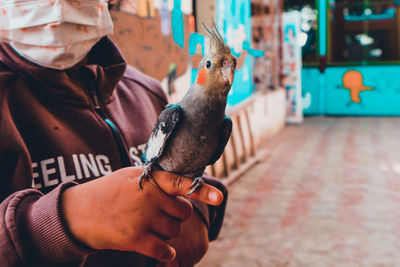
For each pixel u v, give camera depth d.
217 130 0.78
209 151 0.79
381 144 7.73
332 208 4.43
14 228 0.72
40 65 1.02
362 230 3.84
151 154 0.78
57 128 1.00
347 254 3.38
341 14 10.99
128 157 1.12
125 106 1.23
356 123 10.30
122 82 1.29
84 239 0.72
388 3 10.67
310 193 4.96
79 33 1.04
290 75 10.34
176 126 0.75
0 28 0.99
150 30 3.28
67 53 1.01
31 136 0.96
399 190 4.96
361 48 11.05
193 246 1.06
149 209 0.73
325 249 3.48
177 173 0.79
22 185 0.88
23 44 1.00
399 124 9.90
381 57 11.02
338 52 11.27
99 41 1.18
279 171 6.01
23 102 0.96
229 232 3.86
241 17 6.26
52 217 0.72
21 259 0.71
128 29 2.90
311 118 11.40
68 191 0.76
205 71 0.76
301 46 11.32
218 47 0.76
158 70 3.46
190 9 4.15
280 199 4.77
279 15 9.91
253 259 3.33
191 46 4.17
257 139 7.52
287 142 8.20
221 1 5.11
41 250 0.72
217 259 3.33
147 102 1.30
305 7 11.00
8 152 0.87
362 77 11.11
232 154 5.76
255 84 8.16
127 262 1.07
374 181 5.37
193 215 1.09
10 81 0.96
